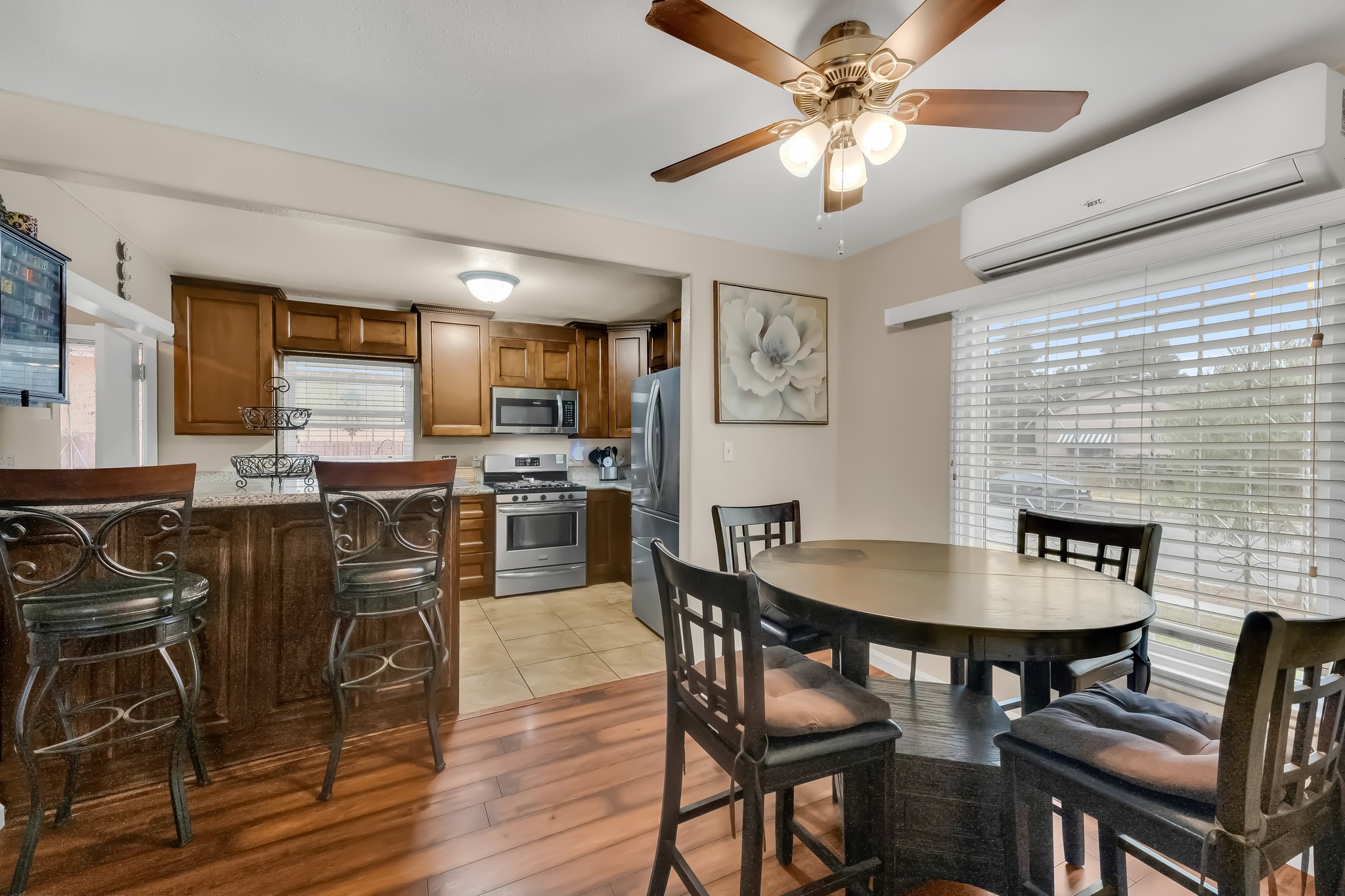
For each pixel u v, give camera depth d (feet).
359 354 13.09
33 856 4.70
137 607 4.87
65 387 6.36
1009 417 7.67
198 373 11.36
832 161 4.93
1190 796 2.98
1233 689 2.73
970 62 4.87
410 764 6.57
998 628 3.67
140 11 4.31
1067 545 6.54
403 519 7.36
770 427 9.95
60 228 7.47
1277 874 5.10
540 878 4.85
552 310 14.48
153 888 4.69
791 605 4.54
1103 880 4.28
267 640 6.70
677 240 8.94
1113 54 4.78
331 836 5.34
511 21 4.45
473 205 7.45
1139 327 6.26
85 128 5.64
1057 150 6.40
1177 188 5.31
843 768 3.83
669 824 4.38
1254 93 4.82
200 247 9.64
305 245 9.55
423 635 7.55
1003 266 7.19
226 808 5.74
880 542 6.70
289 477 9.80
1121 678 6.54
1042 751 3.61
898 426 9.31
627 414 15.84
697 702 4.05
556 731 7.37
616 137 6.17
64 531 5.70
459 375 14.11
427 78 5.19
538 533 14.25
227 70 5.05
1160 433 6.10
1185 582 5.92
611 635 11.16
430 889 4.71
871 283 9.79
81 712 5.08
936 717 5.17
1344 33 4.52
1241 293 5.49
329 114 5.74
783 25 4.50
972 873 4.50
